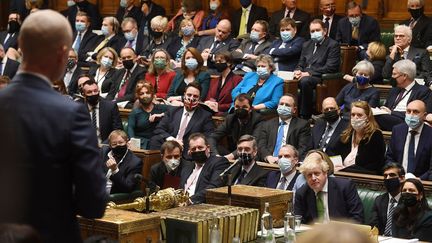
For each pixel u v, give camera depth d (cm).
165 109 2852
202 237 1495
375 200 1992
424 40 3272
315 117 2847
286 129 2578
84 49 3762
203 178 2180
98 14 4138
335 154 2438
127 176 2294
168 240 1520
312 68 3109
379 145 2323
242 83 2969
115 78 3303
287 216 1595
